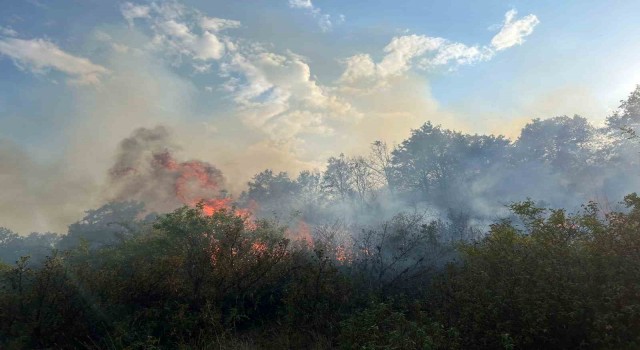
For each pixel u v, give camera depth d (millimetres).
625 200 5176
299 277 7129
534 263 4984
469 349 4781
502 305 4668
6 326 5754
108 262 7199
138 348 5754
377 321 5254
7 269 6422
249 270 7262
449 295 5766
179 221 7320
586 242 5059
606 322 4094
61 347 5785
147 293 6590
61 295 6133
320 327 6199
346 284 6996
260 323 7004
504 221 6359
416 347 4539
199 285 6938
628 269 4469
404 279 7805
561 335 4461
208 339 6000
